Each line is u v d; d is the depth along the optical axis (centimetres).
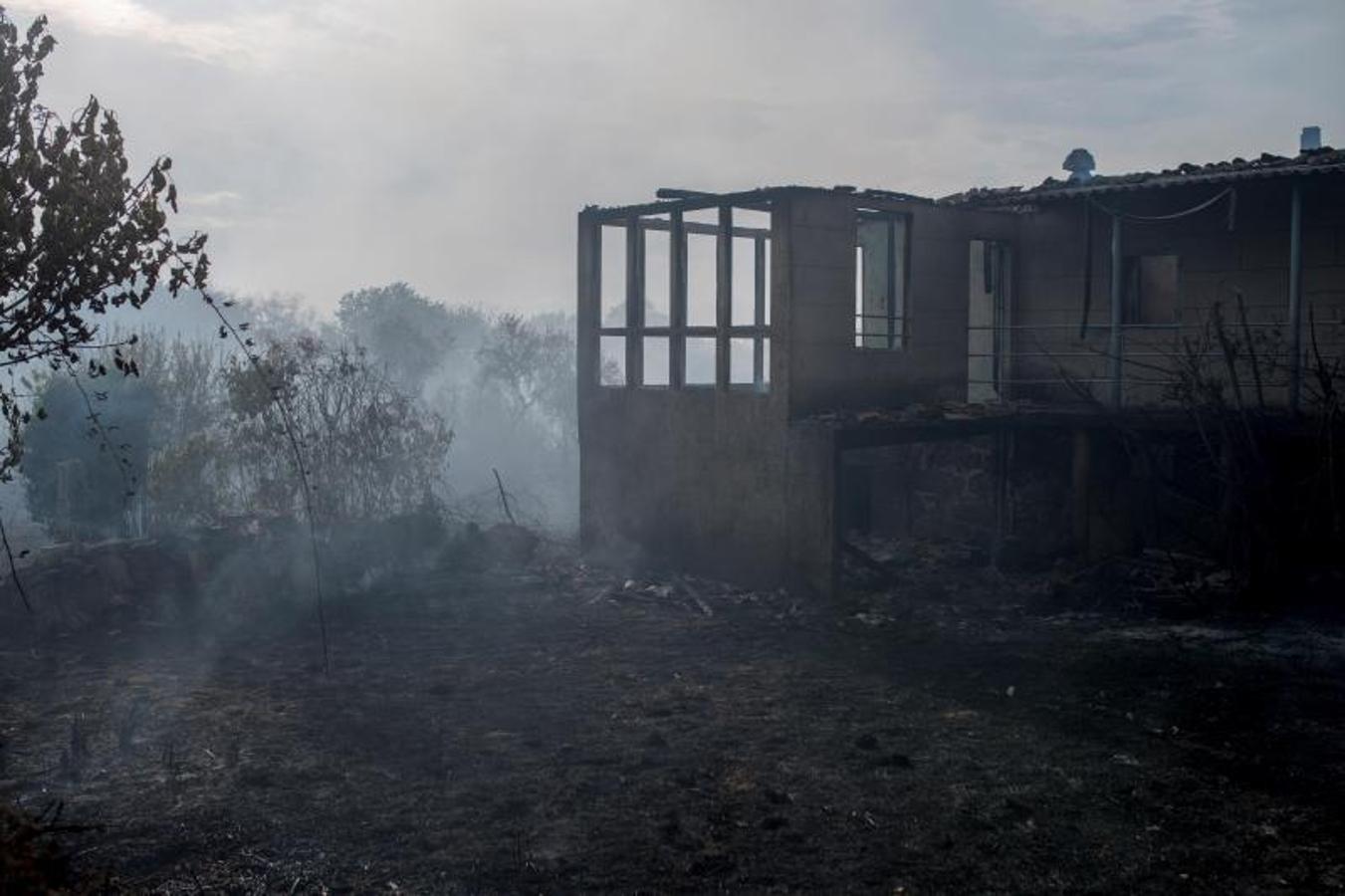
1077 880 663
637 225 1780
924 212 1733
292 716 1002
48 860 455
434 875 675
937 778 838
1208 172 1666
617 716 998
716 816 765
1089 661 1176
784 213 1547
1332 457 1398
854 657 1212
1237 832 731
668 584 1578
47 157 535
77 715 1007
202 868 685
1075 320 1894
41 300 536
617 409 1788
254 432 1866
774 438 1565
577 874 676
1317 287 1647
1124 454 1720
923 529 1969
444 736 943
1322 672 1121
